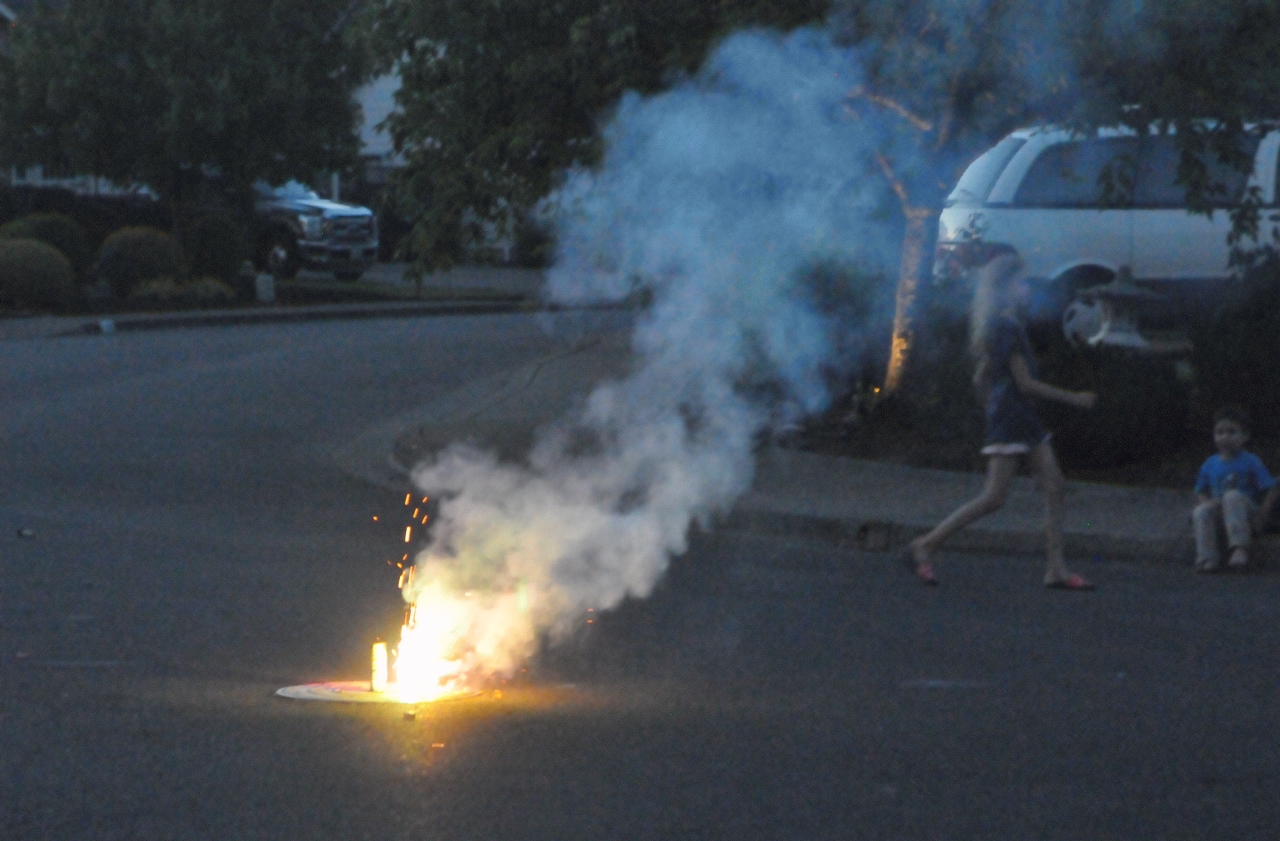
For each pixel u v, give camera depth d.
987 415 10.53
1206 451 14.55
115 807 6.10
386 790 6.31
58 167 35.56
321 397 19.97
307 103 35.50
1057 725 7.30
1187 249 18.62
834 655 8.61
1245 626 9.38
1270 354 14.58
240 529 12.30
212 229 35.47
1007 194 18.88
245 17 34.88
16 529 12.09
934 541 10.52
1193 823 6.02
